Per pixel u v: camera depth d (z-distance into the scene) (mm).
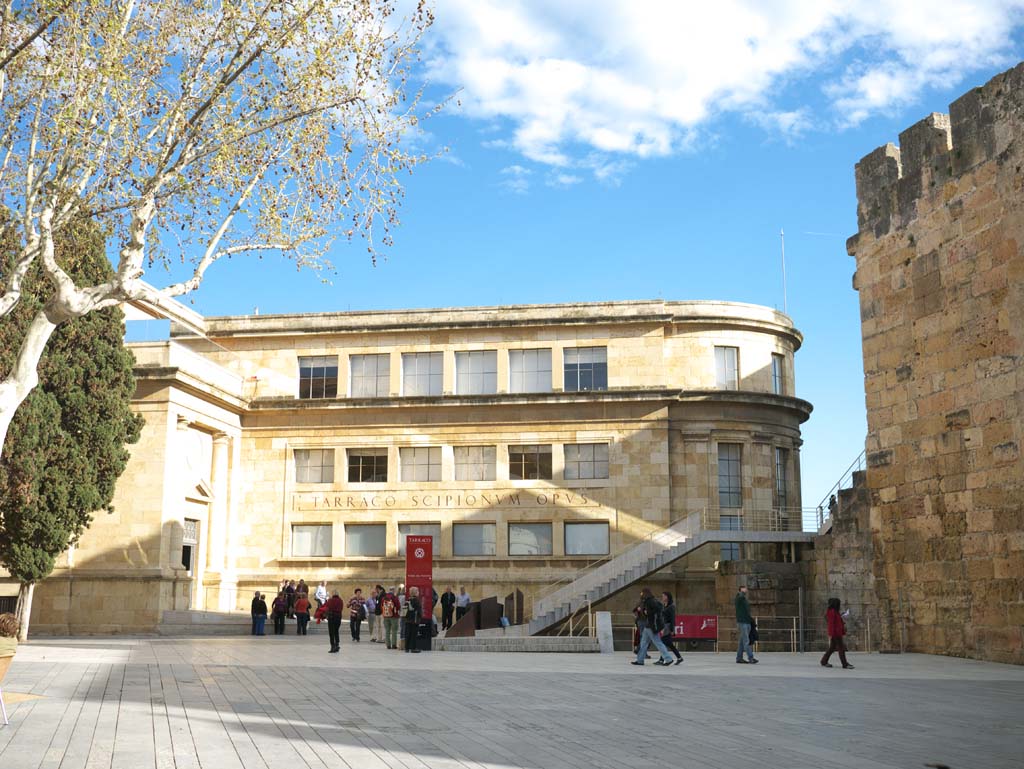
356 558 45969
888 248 25828
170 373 40219
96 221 19844
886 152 26094
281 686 16672
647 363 46219
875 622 30953
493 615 34812
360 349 48125
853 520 32625
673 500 44938
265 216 19859
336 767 9133
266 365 48469
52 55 17938
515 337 47312
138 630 38656
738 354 46781
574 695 15414
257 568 46562
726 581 36469
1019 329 21250
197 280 19016
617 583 38344
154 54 18609
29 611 34938
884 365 25781
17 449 33500
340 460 47156
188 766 9203
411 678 18469
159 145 18938
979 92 22688
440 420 46875
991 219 22203
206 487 44625
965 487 22672
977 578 22219
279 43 18516
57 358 35031
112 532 39656
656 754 9859
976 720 12336
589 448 45969
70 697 14758
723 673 19594
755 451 45875
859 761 9445
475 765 9234
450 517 45938
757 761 9453
